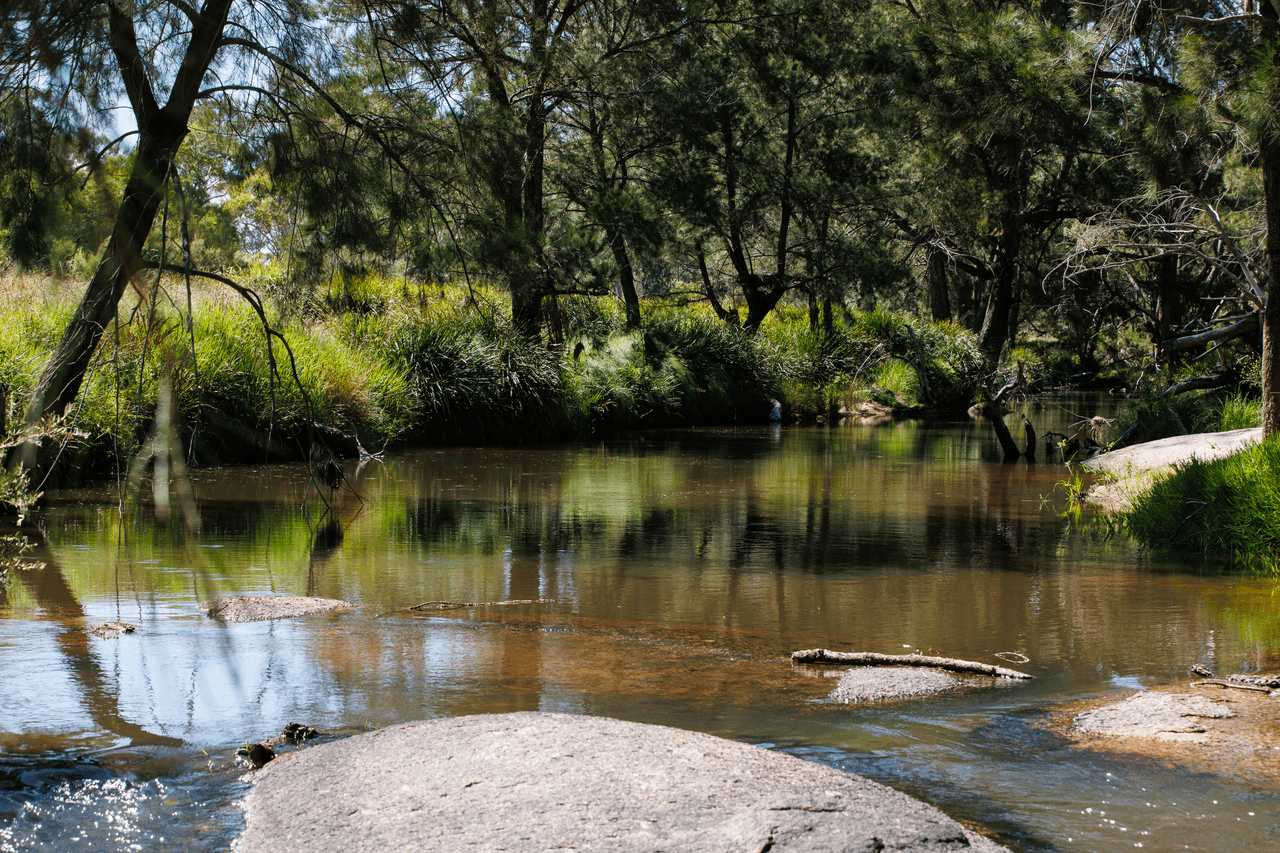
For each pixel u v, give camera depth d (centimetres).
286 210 921
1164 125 917
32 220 704
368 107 924
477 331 1547
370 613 475
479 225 978
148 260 755
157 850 232
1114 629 466
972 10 1129
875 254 2284
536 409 1538
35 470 800
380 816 243
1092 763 297
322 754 283
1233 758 301
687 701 352
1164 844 243
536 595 527
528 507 861
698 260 2338
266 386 1132
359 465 1163
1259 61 757
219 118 858
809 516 825
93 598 494
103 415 912
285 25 805
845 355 2409
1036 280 2827
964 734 322
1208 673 395
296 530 722
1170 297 1950
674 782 258
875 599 528
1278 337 804
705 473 1129
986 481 1066
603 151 1900
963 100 1127
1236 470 711
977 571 605
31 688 349
